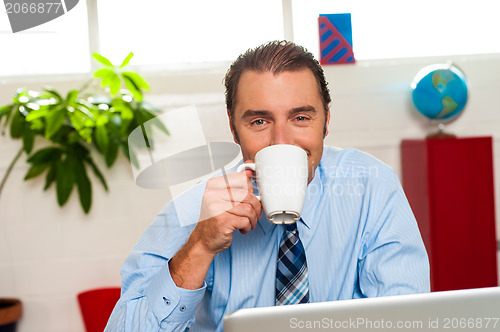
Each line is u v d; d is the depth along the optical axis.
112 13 2.74
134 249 1.03
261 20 2.74
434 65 2.52
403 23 2.75
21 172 2.69
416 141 2.51
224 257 1.00
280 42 0.93
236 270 0.99
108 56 2.74
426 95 2.48
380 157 2.70
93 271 2.71
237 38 2.74
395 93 2.69
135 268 1.01
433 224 2.42
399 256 1.00
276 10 2.74
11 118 2.64
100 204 2.71
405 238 1.02
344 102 2.68
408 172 2.60
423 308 0.61
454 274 2.42
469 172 2.41
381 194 1.07
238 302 0.99
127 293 0.95
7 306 2.61
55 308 2.71
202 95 2.66
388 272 0.98
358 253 1.02
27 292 2.70
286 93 0.87
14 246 2.69
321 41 2.66
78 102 2.47
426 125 2.69
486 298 0.61
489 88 2.72
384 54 2.75
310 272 1.01
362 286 1.01
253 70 0.88
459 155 2.41
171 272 0.87
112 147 2.52
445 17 2.75
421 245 1.04
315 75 0.90
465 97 2.48
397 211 1.06
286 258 0.98
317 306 0.61
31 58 2.73
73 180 2.56
